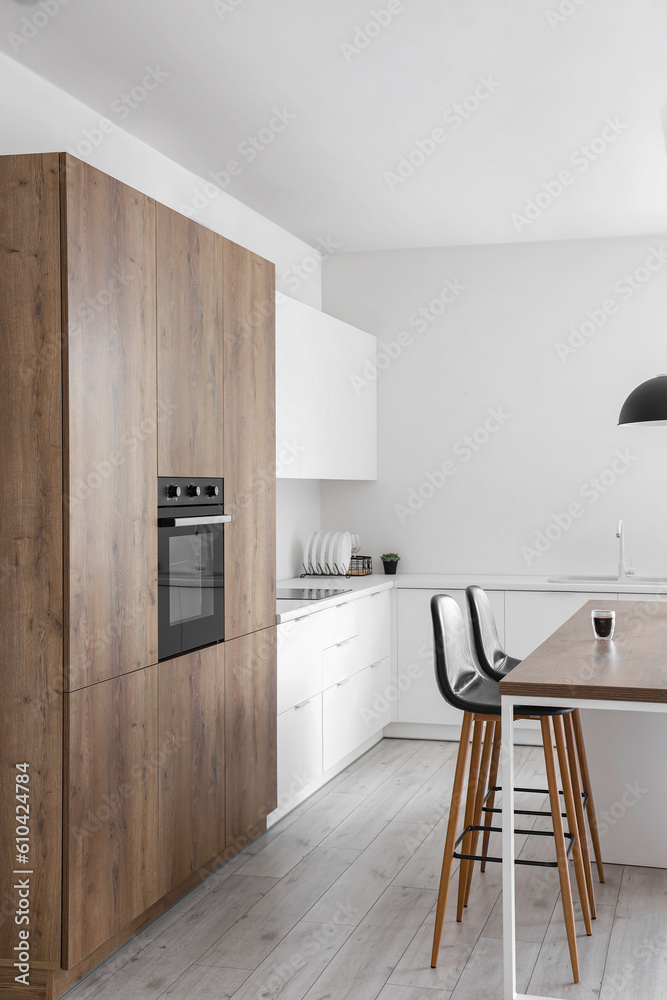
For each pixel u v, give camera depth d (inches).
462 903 121.2
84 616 102.9
